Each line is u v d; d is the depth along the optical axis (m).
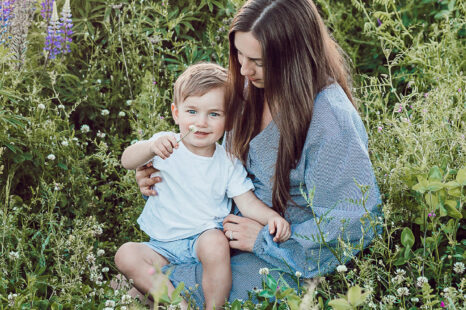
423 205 2.54
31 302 2.32
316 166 2.46
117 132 3.71
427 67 3.74
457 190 2.46
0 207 2.89
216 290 2.54
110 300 2.36
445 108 3.01
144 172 2.72
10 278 2.60
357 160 2.43
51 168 3.12
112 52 3.80
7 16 3.37
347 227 2.43
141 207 3.13
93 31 3.86
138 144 2.69
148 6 3.86
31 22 3.70
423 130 2.92
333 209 2.46
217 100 2.58
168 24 3.71
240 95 2.64
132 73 3.80
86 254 2.72
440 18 4.02
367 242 2.49
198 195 2.65
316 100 2.48
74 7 3.95
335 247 2.48
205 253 2.53
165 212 2.69
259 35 2.37
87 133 3.71
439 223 2.52
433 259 2.44
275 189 2.57
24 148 3.14
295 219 2.60
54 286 2.47
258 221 2.63
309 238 2.45
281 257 2.50
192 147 2.67
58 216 3.07
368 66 4.18
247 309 2.35
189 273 2.59
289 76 2.43
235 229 2.60
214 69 2.67
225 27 3.90
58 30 3.54
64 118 3.62
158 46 3.79
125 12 3.76
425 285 2.13
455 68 3.65
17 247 2.58
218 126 2.61
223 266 2.54
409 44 4.16
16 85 3.15
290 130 2.47
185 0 4.04
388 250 2.38
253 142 2.62
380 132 3.11
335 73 2.62
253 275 2.58
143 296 2.68
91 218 2.91
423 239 2.50
